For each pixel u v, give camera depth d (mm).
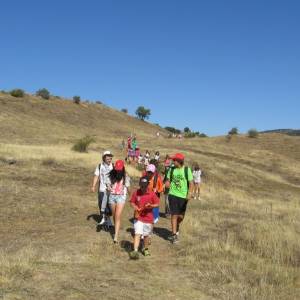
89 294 7012
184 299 7211
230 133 79062
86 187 19781
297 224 14797
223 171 44562
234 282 8188
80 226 12180
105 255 9438
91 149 44812
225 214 17062
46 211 13742
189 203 20172
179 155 11227
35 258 8711
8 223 11992
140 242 10617
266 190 40500
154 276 8289
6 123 62250
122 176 10703
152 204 9602
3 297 6512
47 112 80875
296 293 7863
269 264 9430
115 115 100625
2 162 23766
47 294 6852
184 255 10008
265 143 71562
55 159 26391
